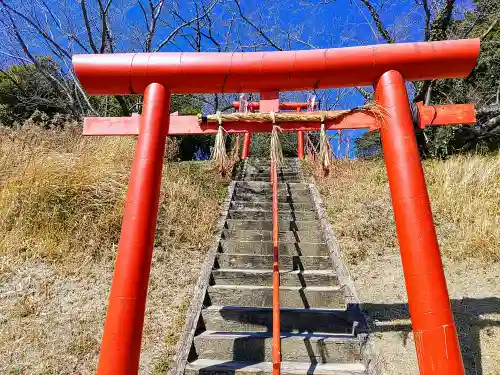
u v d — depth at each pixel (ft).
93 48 32.24
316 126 10.50
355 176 25.53
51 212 17.01
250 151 47.47
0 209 16.67
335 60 9.76
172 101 44.83
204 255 17.26
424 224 8.70
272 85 10.29
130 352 8.29
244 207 22.35
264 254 17.56
